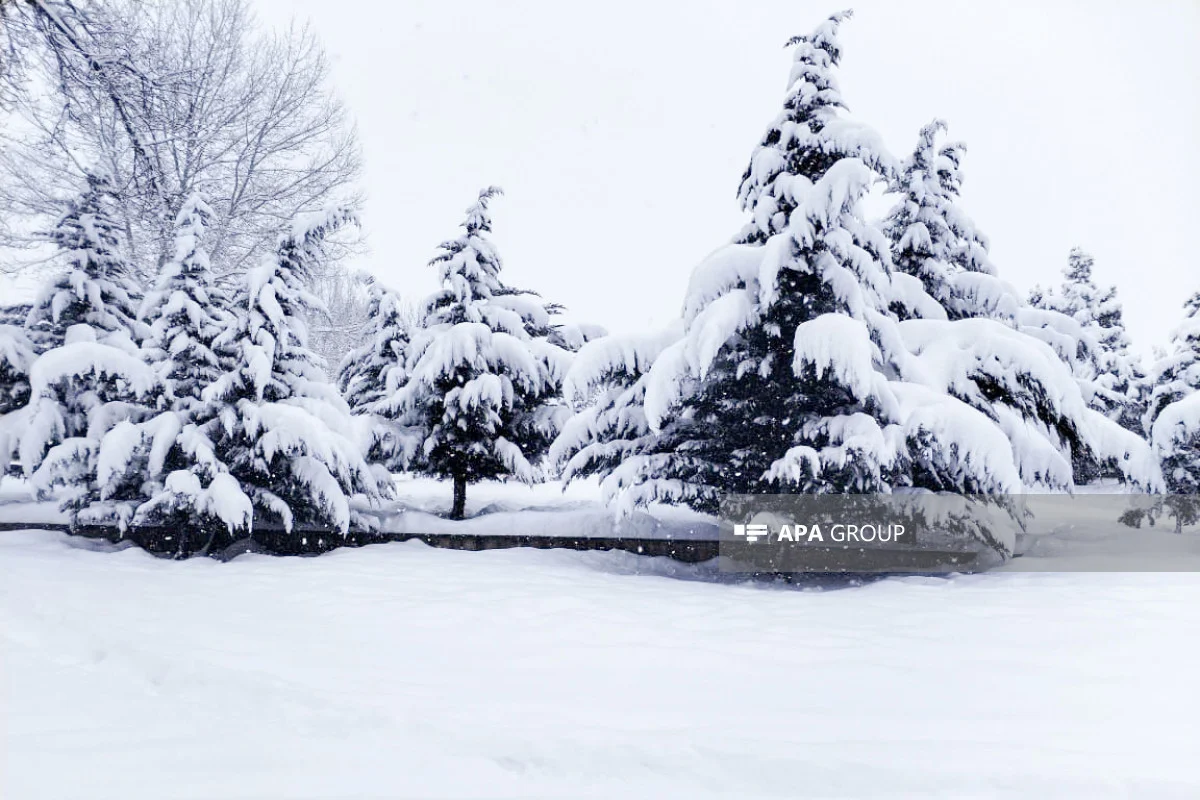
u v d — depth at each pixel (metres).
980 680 4.39
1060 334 14.05
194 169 24.31
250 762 3.14
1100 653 4.98
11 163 21.05
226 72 24.42
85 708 3.78
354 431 11.88
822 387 10.05
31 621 5.57
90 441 10.82
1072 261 31.95
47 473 10.52
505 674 4.51
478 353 14.39
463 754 3.28
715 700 4.04
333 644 5.16
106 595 6.55
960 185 14.54
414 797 2.86
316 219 11.54
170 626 5.51
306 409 11.52
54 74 15.30
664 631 5.64
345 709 3.79
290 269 11.79
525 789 2.96
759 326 10.23
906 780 3.04
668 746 3.32
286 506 10.94
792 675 4.52
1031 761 3.18
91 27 15.07
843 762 3.13
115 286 14.16
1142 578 8.27
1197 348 19.81
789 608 6.55
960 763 3.16
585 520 13.77
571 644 5.23
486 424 14.62
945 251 13.88
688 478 10.67
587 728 3.59
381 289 17.27
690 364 9.36
